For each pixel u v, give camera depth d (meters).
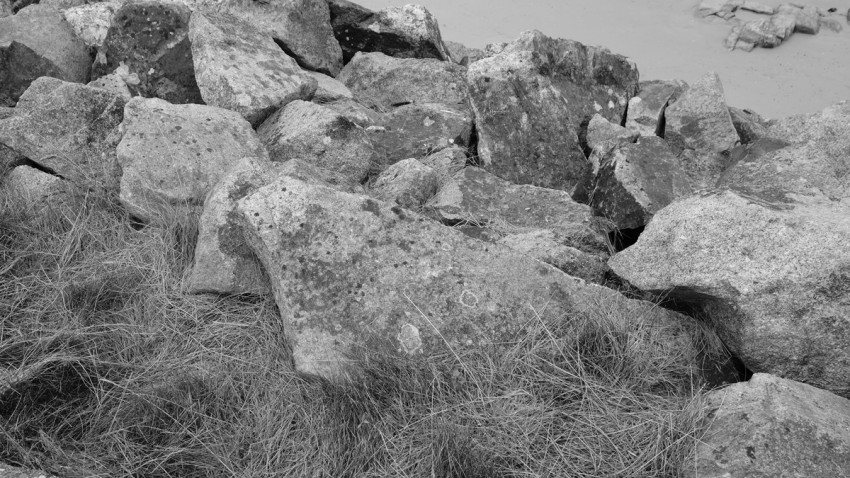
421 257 3.53
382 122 5.60
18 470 2.91
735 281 3.31
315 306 3.40
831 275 3.22
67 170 4.54
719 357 3.53
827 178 4.10
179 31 5.50
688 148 5.88
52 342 3.46
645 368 3.37
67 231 4.15
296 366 3.31
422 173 4.69
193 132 4.34
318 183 3.77
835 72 16.48
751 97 15.71
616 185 4.64
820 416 2.97
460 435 3.00
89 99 4.68
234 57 5.11
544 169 5.29
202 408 3.23
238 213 3.58
